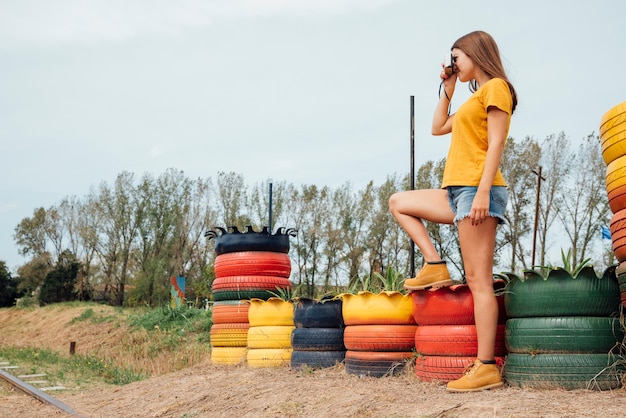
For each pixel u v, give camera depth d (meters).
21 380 12.39
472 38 5.75
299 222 40.72
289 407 6.18
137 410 8.03
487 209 5.20
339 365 7.79
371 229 38.19
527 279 5.28
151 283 42.47
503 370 5.55
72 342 19.39
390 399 5.56
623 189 5.00
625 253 4.95
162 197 46.97
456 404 4.88
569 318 5.09
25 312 39.66
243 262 10.55
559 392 4.91
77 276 45.81
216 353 10.58
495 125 5.27
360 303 6.91
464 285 5.79
